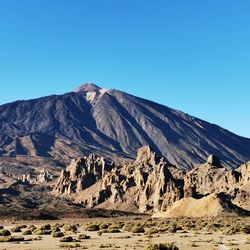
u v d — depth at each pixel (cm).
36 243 7194
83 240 7838
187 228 12325
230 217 19462
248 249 5966
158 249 5706
